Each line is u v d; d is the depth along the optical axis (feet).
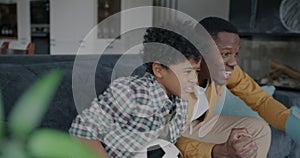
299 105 6.95
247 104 4.53
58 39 16.63
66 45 16.29
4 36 19.04
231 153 3.22
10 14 19.06
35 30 18.13
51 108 3.09
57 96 3.18
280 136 5.16
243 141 3.26
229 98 4.41
